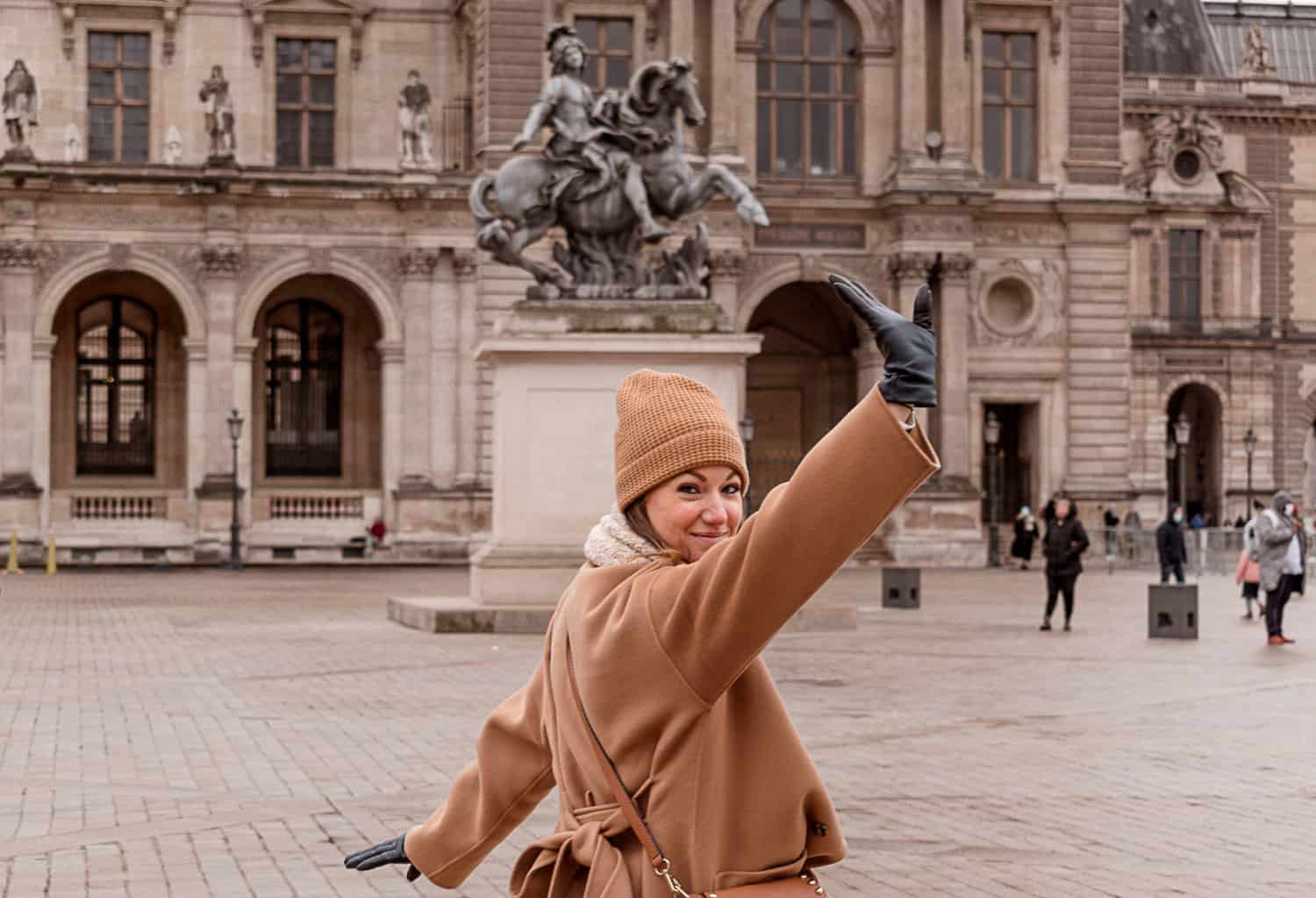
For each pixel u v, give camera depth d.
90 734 20.73
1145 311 99.69
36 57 71.50
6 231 67.81
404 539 70.00
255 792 16.70
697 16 71.44
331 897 12.45
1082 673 27.92
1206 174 100.56
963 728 21.30
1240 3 122.25
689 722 5.38
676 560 5.67
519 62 70.06
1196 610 35.31
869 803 16.12
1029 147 74.94
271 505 72.12
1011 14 74.38
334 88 73.38
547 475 33.50
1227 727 21.61
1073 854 13.90
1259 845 14.30
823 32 73.19
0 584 56.12
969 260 71.75
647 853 5.40
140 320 74.12
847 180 72.94
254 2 72.44
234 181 68.62
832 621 36.41
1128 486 74.94
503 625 33.84
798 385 79.50
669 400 5.72
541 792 6.23
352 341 75.62
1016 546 69.81
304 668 28.28
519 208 32.94
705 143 71.69
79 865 13.48
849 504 5.03
